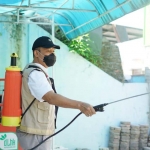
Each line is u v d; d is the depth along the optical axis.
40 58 3.70
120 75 9.59
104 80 9.09
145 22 10.21
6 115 3.60
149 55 10.26
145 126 9.09
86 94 8.94
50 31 8.83
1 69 8.31
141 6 5.82
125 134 8.90
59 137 8.68
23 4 6.97
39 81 3.48
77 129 8.81
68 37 8.76
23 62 8.48
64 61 8.80
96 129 8.98
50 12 7.66
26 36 8.52
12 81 3.59
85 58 9.10
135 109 9.32
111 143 8.89
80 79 8.91
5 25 8.34
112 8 6.37
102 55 9.45
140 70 10.31
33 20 8.65
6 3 6.79
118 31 10.98
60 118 8.67
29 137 3.63
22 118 3.64
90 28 7.60
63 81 8.77
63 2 6.84
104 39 9.51
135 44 10.59
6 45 8.35
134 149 8.94
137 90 9.36
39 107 3.61
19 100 3.63
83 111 3.38
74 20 7.90
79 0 6.75
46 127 3.65
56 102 3.41
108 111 9.10
